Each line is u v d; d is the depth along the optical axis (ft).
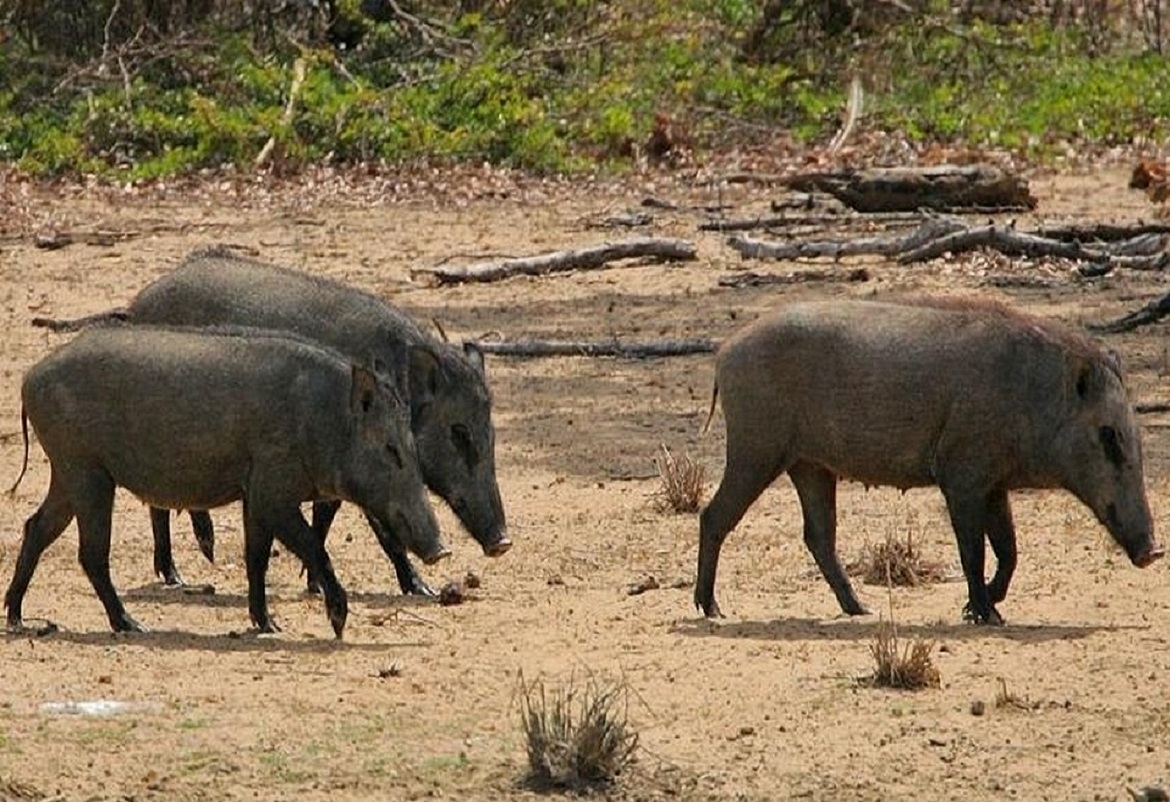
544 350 148.56
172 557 98.68
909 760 68.80
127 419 84.17
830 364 87.61
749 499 89.10
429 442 93.97
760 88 252.62
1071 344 86.99
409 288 172.24
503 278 175.22
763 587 94.58
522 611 90.02
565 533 105.91
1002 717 72.90
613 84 244.63
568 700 69.87
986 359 86.79
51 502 85.76
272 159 227.61
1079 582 94.12
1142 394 132.46
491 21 257.55
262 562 84.99
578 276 176.04
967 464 86.94
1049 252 175.52
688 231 195.83
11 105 237.86
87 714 72.08
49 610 89.61
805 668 78.84
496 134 232.12
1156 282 167.84
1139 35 280.51
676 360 146.82
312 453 84.33
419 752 68.74
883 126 247.09
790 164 232.53
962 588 94.48
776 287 168.86
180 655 80.53
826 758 68.85
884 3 266.77
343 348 94.27
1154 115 252.21
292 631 86.43
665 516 109.29
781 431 88.58
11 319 159.22
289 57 248.32
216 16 252.83
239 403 83.87
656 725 71.87
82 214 205.87
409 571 95.14
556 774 66.33
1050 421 86.69
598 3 258.16
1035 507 108.78
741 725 71.82
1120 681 77.05
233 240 192.65
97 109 232.53
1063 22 274.98
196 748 68.95
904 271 172.96
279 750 68.80
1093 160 237.04
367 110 233.76
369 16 255.91
